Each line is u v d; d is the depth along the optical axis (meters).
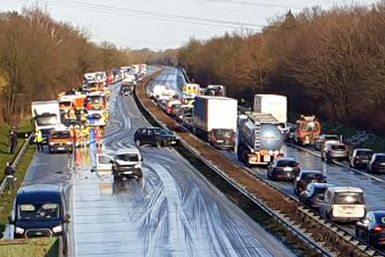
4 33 174.12
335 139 122.75
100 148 118.12
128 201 74.38
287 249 53.62
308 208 66.81
